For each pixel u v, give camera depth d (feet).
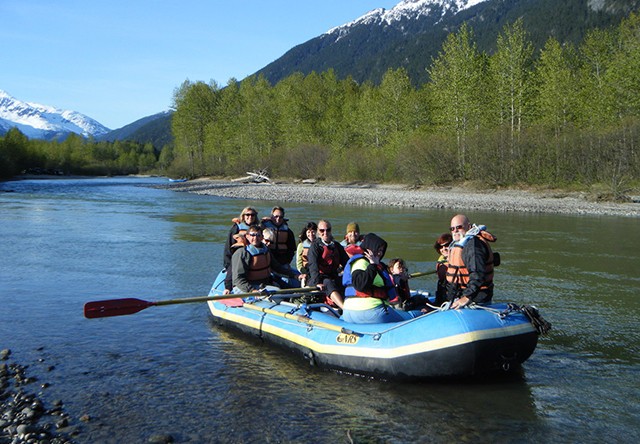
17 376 21.80
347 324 22.74
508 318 20.72
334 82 253.03
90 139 474.49
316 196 125.08
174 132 264.11
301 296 27.04
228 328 28.30
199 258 47.80
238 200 118.32
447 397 20.15
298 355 24.09
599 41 160.25
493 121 139.95
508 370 21.02
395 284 25.43
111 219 79.36
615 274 40.81
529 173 121.08
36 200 117.50
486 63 158.51
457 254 21.75
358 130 189.88
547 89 137.90
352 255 23.31
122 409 19.19
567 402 19.71
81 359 23.86
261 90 244.42
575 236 59.88
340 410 19.19
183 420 18.43
